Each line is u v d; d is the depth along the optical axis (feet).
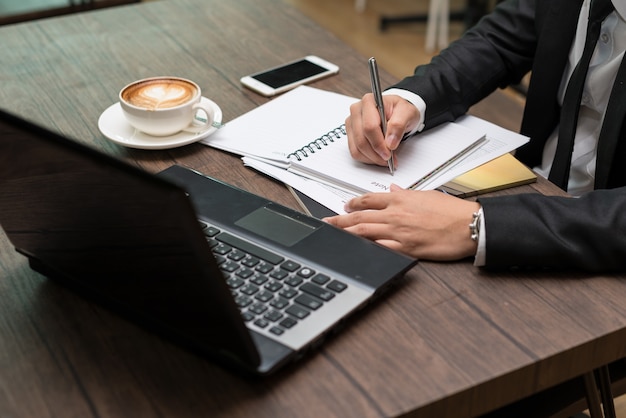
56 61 4.94
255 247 3.05
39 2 7.27
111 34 5.31
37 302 2.98
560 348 2.74
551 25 4.54
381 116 3.81
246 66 4.88
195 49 5.10
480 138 4.03
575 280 3.09
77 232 2.62
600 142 4.18
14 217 2.84
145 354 2.72
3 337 2.82
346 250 3.06
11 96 4.52
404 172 3.71
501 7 4.89
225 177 3.75
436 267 3.15
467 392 2.59
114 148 3.98
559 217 3.14
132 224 2.35
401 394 2.55
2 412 2.52
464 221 3.21
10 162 2.55
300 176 3.73
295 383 2.59
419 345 2.75
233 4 5.79
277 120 4.20
